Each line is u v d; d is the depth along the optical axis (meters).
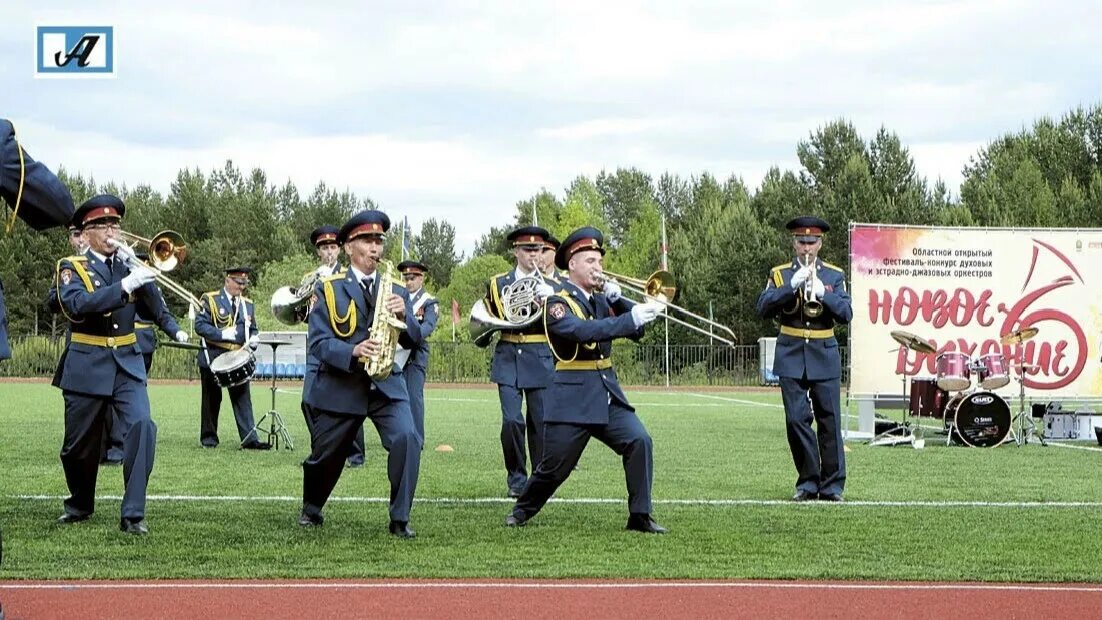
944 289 19.16
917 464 15.12
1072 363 19.36
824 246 48.34
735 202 59.34
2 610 6.53
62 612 6.62
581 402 9.46
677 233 61.16
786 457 15.75
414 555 8.41
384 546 8.75
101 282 9.43
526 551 8.59
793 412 11.61
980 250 19.20
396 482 9.21
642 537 9.23
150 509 10.48
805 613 6.80
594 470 13.88
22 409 23.42
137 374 9.48
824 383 11.62
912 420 23.61
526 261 12.13
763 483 12.88
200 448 16.22
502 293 12.10
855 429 22.05
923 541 9.17
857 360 19.06
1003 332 19.25
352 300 9.23
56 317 58.16
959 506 11.15
